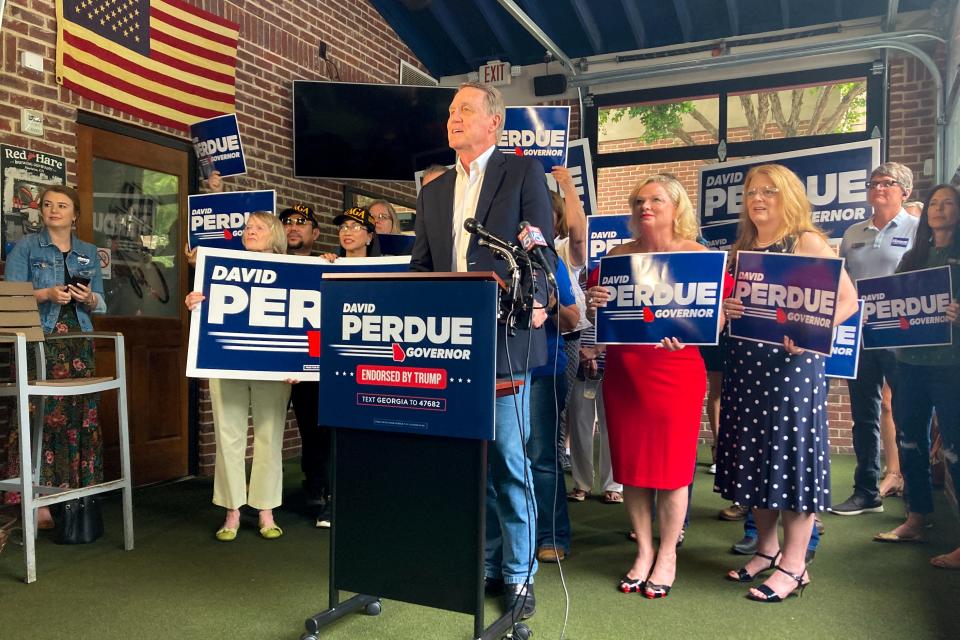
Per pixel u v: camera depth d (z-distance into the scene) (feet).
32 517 9.75
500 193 8.08
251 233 12.09
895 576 10.08
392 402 7.16
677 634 8.13
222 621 8.41
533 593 8.83
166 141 16.43
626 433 9.48
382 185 23.77
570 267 11.66
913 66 21.01
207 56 17.11
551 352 10.23
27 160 13.19
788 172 9.37
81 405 12.31
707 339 8.96
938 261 11.05
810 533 9.29
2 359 12.42
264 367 11.36
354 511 7.52
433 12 23.66
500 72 25.85
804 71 22.21
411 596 7.27
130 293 15.74
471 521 7.02
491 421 6.76
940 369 10.98
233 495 11.84
